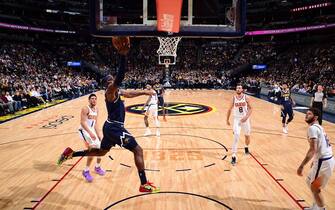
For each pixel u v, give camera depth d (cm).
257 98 2198
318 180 421
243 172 643
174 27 588
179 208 477
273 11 3403
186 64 3481
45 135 1002
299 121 1247
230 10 599
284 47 3653
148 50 3600
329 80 2350
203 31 595
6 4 2939
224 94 2431
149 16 591
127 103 1836
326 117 1380
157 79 2988
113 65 3456
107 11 590
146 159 730
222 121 1245
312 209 454
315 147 411
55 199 512
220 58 3638
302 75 2714
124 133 447
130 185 573
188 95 2344
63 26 3459
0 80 1880
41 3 3169
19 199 512
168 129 1082
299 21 3409
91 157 596
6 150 823
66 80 2481
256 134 1007
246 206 484
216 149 821
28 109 1598
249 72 3494
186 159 731
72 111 1531
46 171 652
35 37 3531
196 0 596
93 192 541
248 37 3897
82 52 3559
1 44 2839
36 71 2675
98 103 1844
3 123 1216
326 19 3180
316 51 3052
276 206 484
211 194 531
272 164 695
